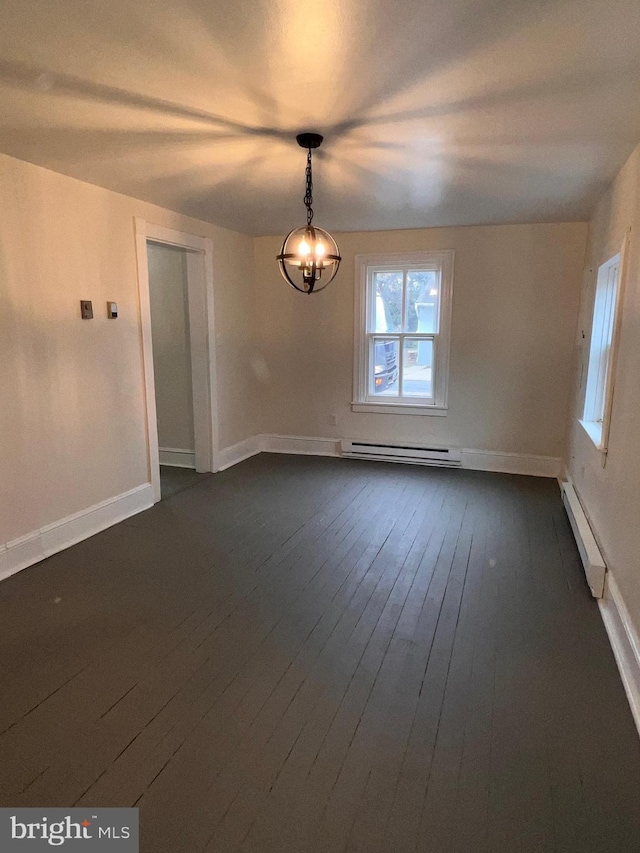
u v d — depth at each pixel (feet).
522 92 6.94
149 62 6.21
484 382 16.92
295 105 7.38
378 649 7.76
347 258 17.65
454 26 5.42
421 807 5.21
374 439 18.44
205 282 15.80
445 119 7.86
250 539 11.68
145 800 5.28
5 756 5.82
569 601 9.11
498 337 16.57
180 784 5.47
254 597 9.21
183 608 8.85
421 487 15.38
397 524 12.56
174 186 11.58
